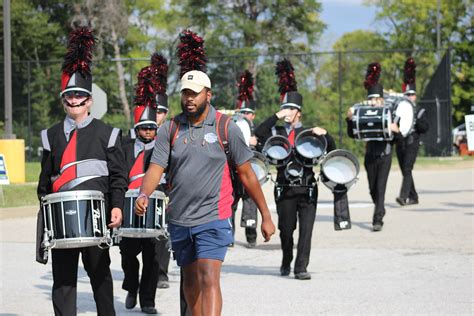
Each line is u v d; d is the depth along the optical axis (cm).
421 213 3812
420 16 13662
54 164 1516
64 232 1465
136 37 12481
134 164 1923
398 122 3606
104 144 1520
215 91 8575
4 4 5494
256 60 9006
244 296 2080
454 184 5478
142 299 1933
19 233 3322
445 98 8344
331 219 3734
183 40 1575
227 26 12644
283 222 2338
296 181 2312
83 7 11006
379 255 2694
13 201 4231
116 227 1509
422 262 2545
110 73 9631
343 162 2353
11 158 5288
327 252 2777
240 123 2975
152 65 2156
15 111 8831
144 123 1938
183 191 1454
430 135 8438
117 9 11006
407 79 4156
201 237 1452
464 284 2198
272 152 2319
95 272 1520
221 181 1461
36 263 2639
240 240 3162
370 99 3362
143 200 1466
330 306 1952
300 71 10544
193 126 1462
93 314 1925
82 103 1528
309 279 2303
